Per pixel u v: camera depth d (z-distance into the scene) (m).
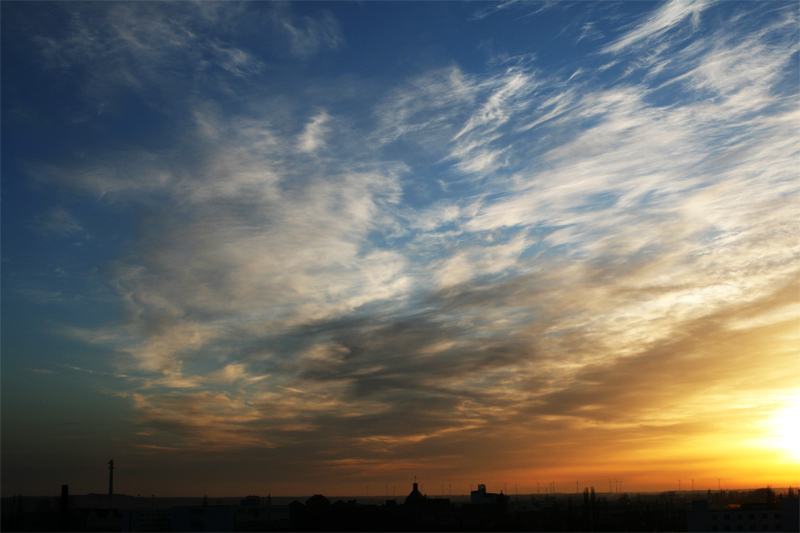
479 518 192.00
